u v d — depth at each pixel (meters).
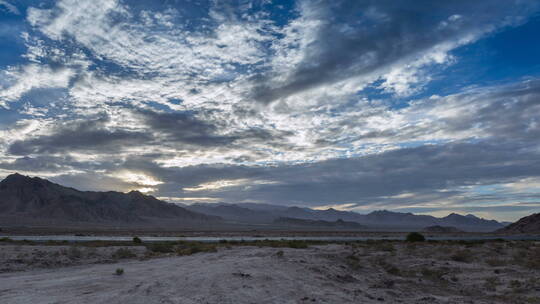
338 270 20.36
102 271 19.36
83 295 12.39
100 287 13.99
